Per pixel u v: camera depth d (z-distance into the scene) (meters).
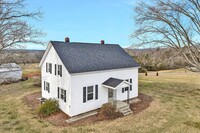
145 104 17.23
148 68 51.06
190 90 23.94
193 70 14.52
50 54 16.83
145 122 12.70
